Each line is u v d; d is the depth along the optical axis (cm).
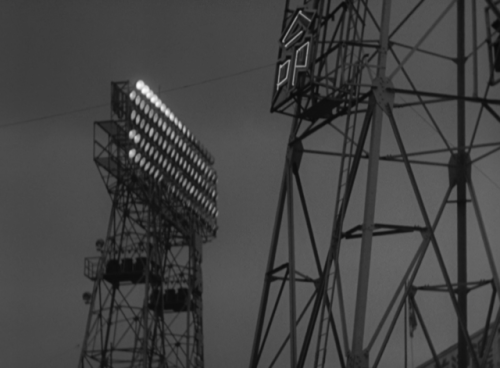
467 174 5106
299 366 4784
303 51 4897
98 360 7531
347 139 4838
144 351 7612
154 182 8156
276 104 5059
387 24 4759
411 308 5316
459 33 5259
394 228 4650
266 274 5147
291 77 4919
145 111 8069
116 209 7912
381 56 4719
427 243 4656
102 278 7750
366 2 4841
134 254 7944
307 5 5059
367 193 4569
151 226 8388
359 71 4772
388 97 4675
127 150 7900
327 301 4781
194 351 8731
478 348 5784
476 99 4803
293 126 5131
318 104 4838
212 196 9219
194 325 8706
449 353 6069
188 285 8375
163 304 8275
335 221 4719
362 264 4497
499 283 4828
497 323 4747
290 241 4981
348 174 4719
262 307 5144
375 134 4622
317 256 5131
